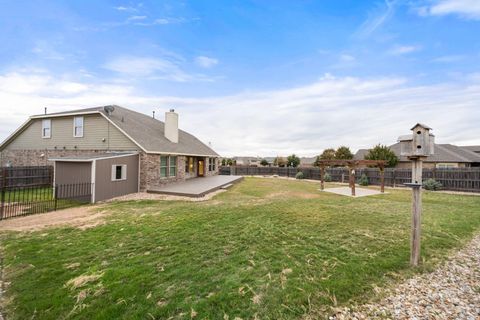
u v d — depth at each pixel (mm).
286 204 8984
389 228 5754
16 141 16578
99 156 11117
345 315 2572
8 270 3768
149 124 17766
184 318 2553
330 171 22938
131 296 2957
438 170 15867
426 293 2977
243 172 31062
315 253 4223
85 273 3588
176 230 5645
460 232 5398
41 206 8914
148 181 12812
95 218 7039
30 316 2693
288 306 2715
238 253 4258
